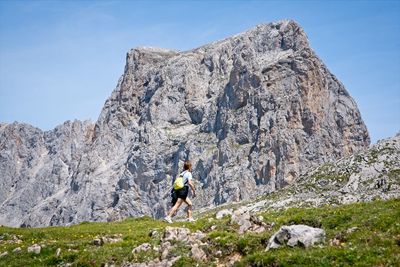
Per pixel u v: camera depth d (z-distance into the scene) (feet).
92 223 168.04
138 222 154.92
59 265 94.22
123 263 89.20
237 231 94.27
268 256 75.05
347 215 87.51
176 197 113.60
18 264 97.86
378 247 71.41
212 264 81.35
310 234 79.46
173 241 91.20
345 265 68.13
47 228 146.51
